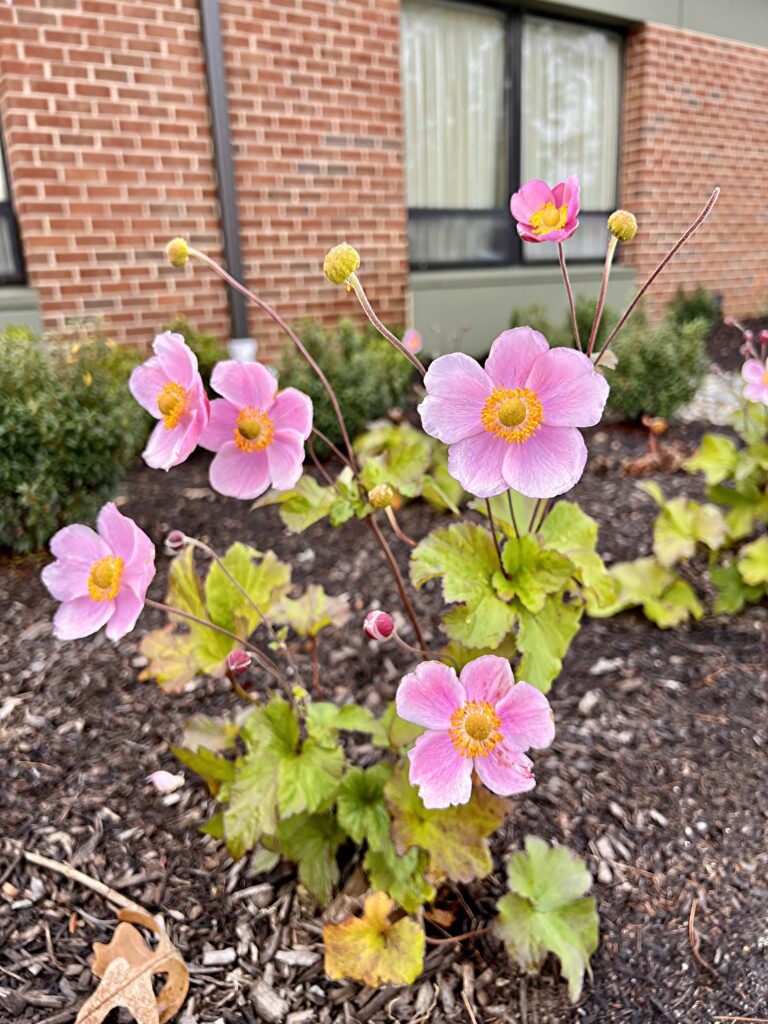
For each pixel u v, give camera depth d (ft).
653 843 1.52
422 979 1.29
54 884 1.42
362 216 4.72
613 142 6.35
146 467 3.67
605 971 1.30
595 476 3.52
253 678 2.02
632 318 4.88
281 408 1.13
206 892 1.43
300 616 1.54
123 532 1.07
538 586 1.26
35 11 3.53
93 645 2.15
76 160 3.76
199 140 4.07
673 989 1.26
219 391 1.14
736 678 2.01
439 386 0.98
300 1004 1.26
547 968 1.31
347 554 2.73
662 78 6.14
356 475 1.37
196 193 4.12
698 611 2.25
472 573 1.28
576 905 1.29
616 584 2.20
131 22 3.76
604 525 2.92
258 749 1.23
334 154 4.53
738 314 7.53
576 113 6.04
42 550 2.72
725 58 6.55
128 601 1.07
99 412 2.64
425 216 5.38
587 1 5.53
